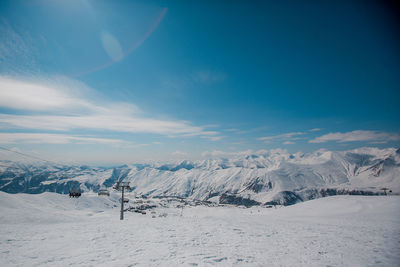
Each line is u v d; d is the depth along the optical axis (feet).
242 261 36.78
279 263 36.19
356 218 125.39
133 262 35.53
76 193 139.64
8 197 228.22
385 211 150.41
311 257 39.75
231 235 61.00
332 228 79.00
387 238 57.72
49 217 113.19
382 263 36.60
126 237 55.16
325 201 248.32
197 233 62.59
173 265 34.22
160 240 51.83
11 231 59.52
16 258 37.04
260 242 52.21
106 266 33.68
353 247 47.52
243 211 420.77
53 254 39.70
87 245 46.39
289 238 58.13
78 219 126.21
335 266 35.01
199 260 36.73
